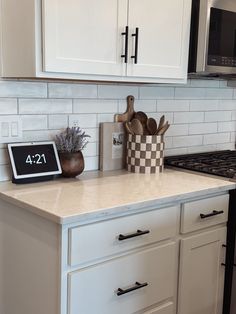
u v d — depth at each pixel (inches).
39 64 60.2
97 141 83.9
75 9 61.9
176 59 77.2
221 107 108.3
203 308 75.1
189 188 69.1
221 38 80.7
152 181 74.1
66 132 77.5
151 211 63.1
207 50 78.9
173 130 97.8
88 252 55.8
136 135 80.9
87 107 81.4
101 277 57.7
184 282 70.3
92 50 64.8
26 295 62.9
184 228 68.6
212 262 75.0
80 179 75.1
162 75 75.2
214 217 73.4
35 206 56.7
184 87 98.2
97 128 83.5
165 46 74.7
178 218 67.9
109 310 59.5
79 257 54.9
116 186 69.6
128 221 59.9
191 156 98.5
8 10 64.6
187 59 79.6
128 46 69.1
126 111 87.6
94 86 81.8
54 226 54.7
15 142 72.5
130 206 58.8
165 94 94.4
